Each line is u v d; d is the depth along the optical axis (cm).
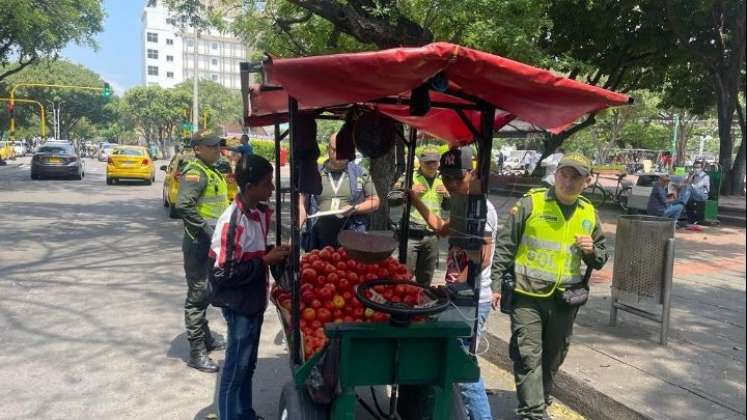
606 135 4847
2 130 6525
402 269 359
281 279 370
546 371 410
